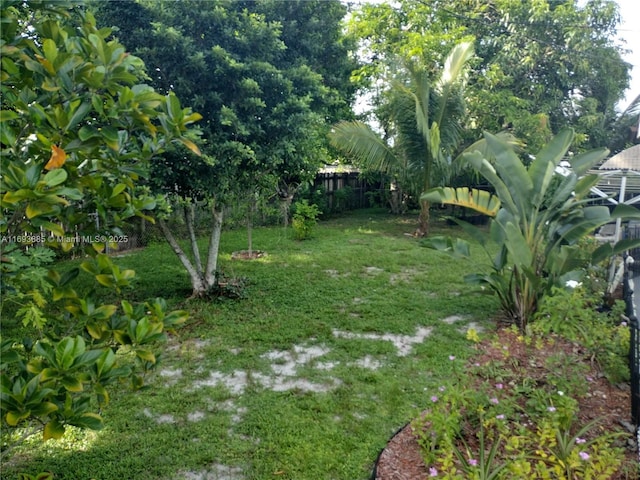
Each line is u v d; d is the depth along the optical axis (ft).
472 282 19.74
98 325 6.11
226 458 10.21
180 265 28.45
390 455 10.22
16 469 9.78
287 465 9.93
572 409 10.35
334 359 15.40
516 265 18.12
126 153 6.70
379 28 49.98
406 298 22.26
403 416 11.88
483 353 15.81
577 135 45.21
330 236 40.40
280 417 11.84
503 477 8.48
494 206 18.90
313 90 20.85
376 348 16.19
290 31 21.52
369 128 39.09
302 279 25.52
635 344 12.32
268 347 16.35
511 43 47.44
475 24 49.83
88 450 10.46
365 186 62.59
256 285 24.26
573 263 17.72
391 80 36.63
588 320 13.43
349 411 12.12
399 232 43.65
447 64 35.76
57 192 4.77
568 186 17.47
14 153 5.41
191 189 19.16
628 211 16.48
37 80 5.43
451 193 18.98
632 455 10.03
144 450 10.46
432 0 50.42
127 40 17.28
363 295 22.70
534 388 12.12
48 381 4.90
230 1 17.93
